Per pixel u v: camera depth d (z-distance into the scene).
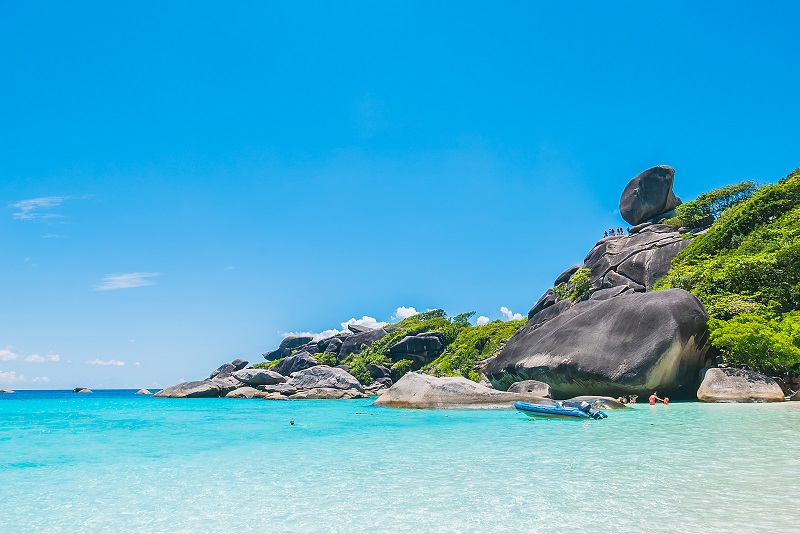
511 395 25.84
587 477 9.75
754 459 11.05
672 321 26.16
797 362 24.84
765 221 41.09
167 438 17.55
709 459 11.13
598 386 27.23
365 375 58.38
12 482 10.60
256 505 8.46
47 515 8.20
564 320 33.50
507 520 7.32
